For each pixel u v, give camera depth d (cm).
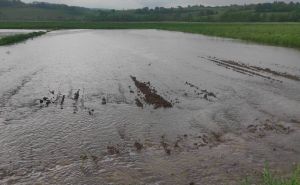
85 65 3931
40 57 4541
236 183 1268
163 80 3119
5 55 4684
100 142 1656
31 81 3048
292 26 9938
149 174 1334
